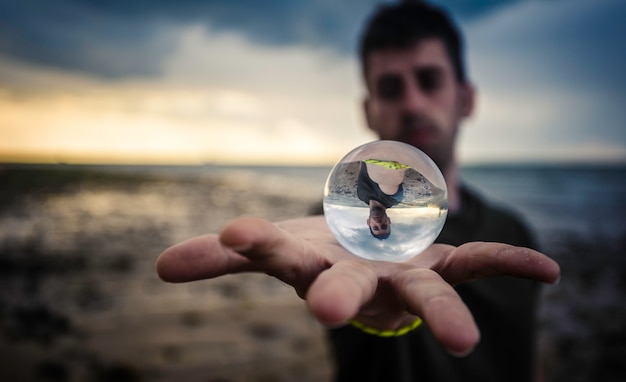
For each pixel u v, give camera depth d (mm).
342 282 140
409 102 482
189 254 165
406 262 205
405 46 478
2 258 1223
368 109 541
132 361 650
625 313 940
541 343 797
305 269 174
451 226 433
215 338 728
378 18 504
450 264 187
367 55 514
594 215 2420
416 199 243
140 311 839
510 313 390
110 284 1003
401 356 338
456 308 132
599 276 1232
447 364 360
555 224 2125
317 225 273
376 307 189
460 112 528
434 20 488
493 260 170
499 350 382
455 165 505
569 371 692
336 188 242
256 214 2102
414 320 214
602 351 753
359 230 235
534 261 164
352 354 343
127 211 2238
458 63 518
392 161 251
